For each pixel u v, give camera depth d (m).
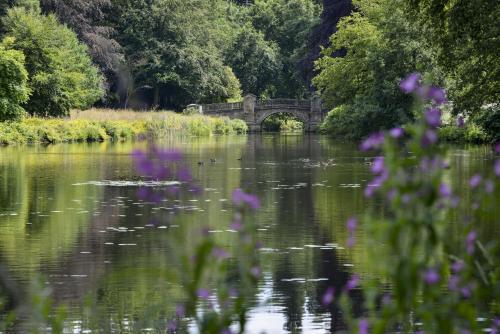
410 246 4.83
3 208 22.59
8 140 55.75
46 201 24.12
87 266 14.78
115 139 66.00
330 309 11.80
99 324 10.95
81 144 57.41
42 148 51.56
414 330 10.01
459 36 27.55
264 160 41.25
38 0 78.00
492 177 5.52
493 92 30.88
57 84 66.69
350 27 63.66
